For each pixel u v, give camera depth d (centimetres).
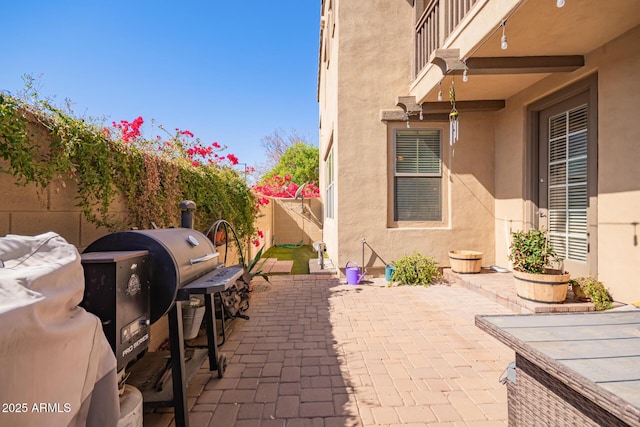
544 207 536
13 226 188
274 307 487
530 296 424
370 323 417
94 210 249
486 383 275
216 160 569
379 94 662
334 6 740
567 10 340
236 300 426
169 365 244
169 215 355
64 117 219
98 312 167
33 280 114
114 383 144
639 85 369
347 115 661
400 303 498
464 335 376
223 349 344
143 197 303
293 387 271
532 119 550
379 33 664
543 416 143
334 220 759
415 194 667
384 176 658
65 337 118
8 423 98
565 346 138
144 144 363
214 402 251
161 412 241
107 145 255
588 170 443
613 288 401
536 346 138
